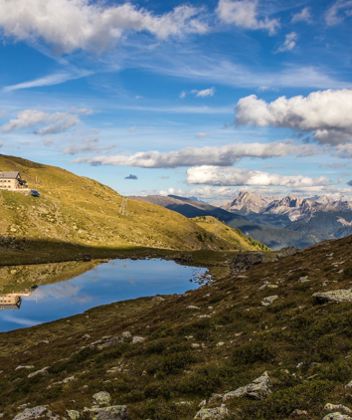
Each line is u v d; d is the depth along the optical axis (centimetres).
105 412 1731
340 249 5062
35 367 3522
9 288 10500
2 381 3328
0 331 6738
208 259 19562
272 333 2445
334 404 1340
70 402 2000
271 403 1449
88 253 18812
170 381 2117
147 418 1681
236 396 1656
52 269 14225
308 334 2300
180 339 2859
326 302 2861
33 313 8025
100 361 2959
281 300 3306
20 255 16325
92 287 11150
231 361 2209
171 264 17212
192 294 5294
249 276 5247
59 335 5753
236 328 2908
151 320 4300
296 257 5834
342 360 1780
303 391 1487
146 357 2709
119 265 16200
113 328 4681
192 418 1541
